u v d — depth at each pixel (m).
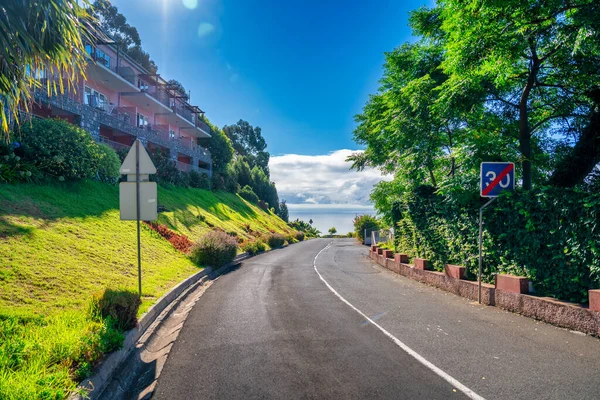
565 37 7.54
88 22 5.48
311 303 8.68
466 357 4.84
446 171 14.96
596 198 5.73
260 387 4.04
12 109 5.24
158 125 37.41
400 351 5.14
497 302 7.67
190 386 4.10
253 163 82.25
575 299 6.23
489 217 8.47
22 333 4.72
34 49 4.66
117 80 27.11
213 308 8.23
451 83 10.38
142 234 14.95
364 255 25.12
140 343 5.68
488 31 7.95
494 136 11.09
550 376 4.16
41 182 13.52
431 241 11.75
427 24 13.27
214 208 32.19
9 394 3.10
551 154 11.91
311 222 83.44
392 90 15.69
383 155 20.75
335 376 4.30
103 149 17.97
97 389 3.86
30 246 8.45
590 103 10.04
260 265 18.06
